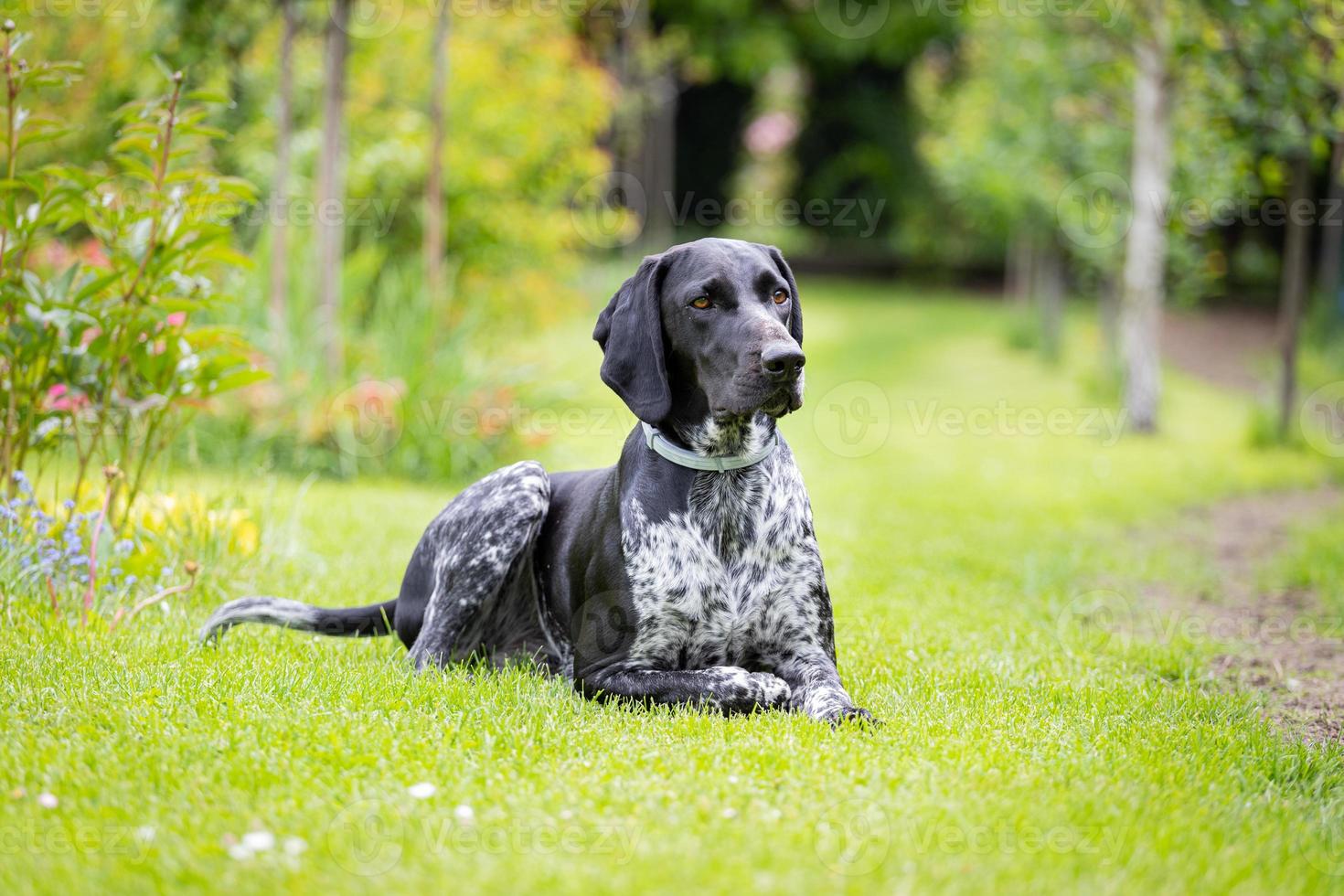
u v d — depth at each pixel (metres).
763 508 4.46
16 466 5.88
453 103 13.84
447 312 11.72
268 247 11.09
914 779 3.57
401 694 4.31
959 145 24.00
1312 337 21.62
